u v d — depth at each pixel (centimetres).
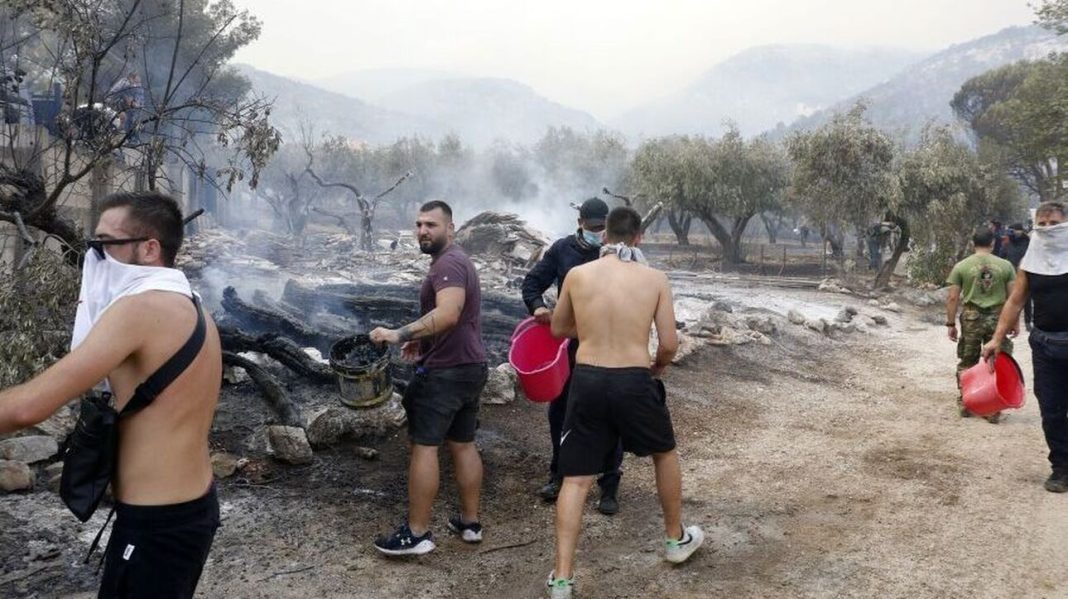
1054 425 472
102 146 580
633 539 404
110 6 636
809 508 450
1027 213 2762
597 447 346
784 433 625
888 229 2109
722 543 398
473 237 1881
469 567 369
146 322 188
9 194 594
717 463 539
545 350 461
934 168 2002
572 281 367
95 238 198
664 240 4288
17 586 316
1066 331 464
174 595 199
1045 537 400
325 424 504
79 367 175
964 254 2111
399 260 1819
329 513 417
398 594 338
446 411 374
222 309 886
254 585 337
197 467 202
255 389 612
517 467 509
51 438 454
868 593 340
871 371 912
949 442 593
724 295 1516
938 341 1140
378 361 398
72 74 559
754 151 2827
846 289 1766
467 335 380
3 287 444
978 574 359
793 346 1006
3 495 403
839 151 2008
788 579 355
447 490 465
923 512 441
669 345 360
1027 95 2323
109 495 406
